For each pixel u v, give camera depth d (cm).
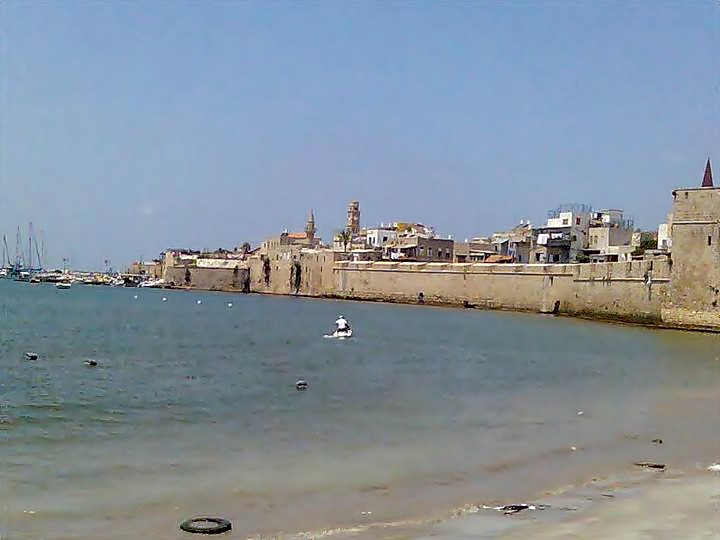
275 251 16900
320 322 8694
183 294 17275
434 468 1803
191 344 5747
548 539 1239
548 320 9225
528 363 4591
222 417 2495
